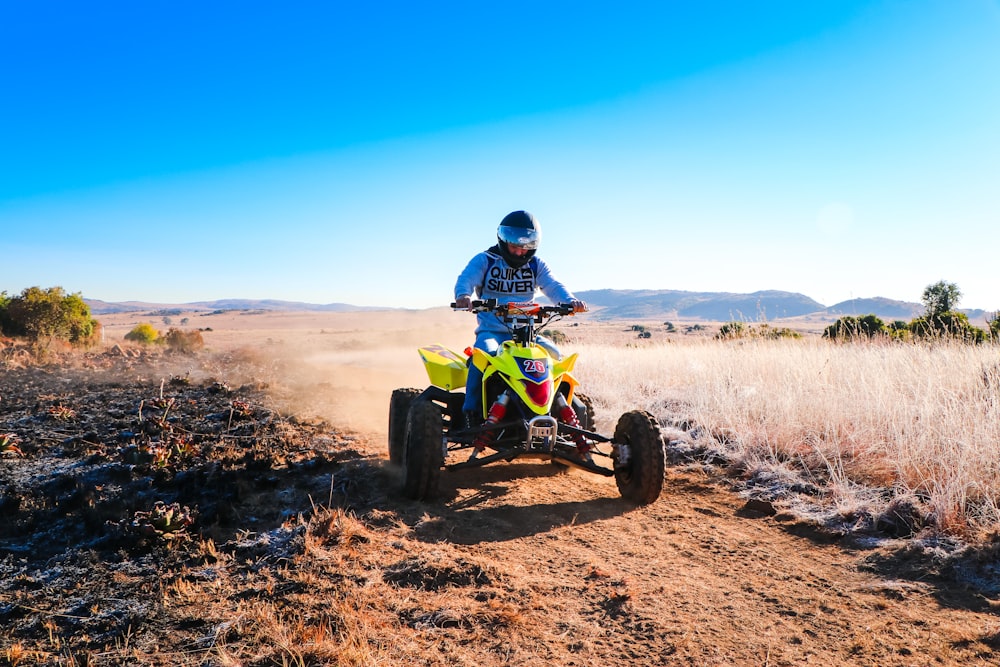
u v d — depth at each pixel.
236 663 3.15
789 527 5.33
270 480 5.99
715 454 7.21
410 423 5.54
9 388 12.26
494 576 4.15
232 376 14.42
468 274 6.38
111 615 3.70
